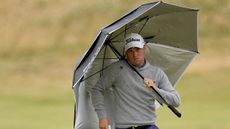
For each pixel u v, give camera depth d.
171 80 21.95
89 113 20.75
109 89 19.59
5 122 51.88
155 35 21.12
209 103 64.88
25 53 106.38
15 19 119.00
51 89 79.19
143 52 19.27
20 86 82.38
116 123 19.27
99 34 18.64
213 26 107.75
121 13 114.06
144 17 20.19
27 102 67.50
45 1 122.94
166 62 21.69
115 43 20.48
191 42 21.12
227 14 110.12
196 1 111.94
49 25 116.12
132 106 19.03
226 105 63.25
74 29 114.06
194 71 84.38
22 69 93.62
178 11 20.02
